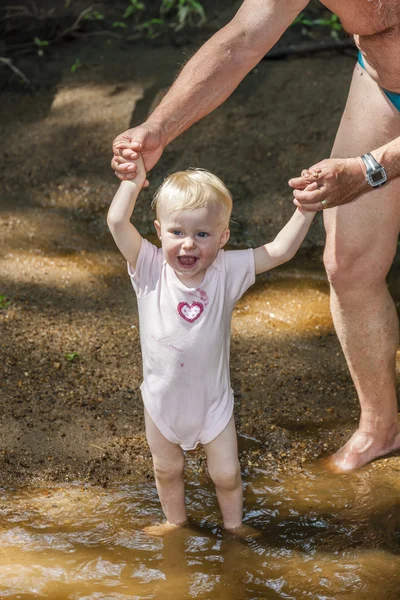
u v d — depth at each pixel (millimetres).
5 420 4957
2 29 9820
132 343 5863
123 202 3709
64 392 5258
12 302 6273
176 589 3785
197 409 3826
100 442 4855
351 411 5227
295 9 4047
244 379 5512
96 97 8758
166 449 3971
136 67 9164
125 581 3832
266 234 7449
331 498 4445
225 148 8172
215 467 3969
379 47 3979
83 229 7520
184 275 3713
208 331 3754
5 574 3846
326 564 3943
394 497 4438
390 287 6633
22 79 9141
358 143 4277
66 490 4492
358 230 4281
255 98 8594
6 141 8383
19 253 6996
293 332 6113
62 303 6344
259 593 3760
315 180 3670
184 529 4176
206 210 3635
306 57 9102
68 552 4012
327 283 6805
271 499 4438
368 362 4586
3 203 7734
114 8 10188
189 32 9727
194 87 4020
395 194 4230
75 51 9547
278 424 5090
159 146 3904
